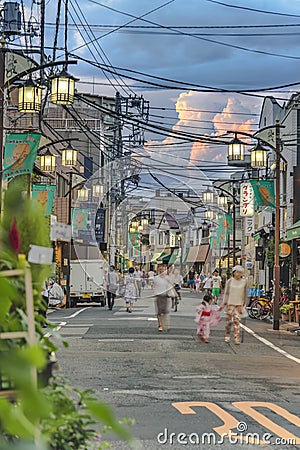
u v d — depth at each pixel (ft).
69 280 145.18
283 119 164.45
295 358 63.72
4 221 13.58
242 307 74.33
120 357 60.64
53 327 15.10
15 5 106.42
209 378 49.57
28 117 114.52
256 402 40.34
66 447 15.48
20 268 12.44
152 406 38.58
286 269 146.10
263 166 95.66
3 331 13.07
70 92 68.90
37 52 99.40
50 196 101.50
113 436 31.24
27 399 9.39
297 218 136.36
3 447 9.77
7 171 73.41
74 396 39.50
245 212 155.84
